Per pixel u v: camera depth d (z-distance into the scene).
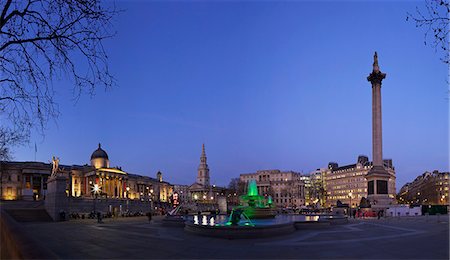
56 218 62.94
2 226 5.40
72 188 138.88
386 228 38.03
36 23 11.64
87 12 11.88
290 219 47.28
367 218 61.09
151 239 29.41
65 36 11.77
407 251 20.83
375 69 77.88
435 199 198.00
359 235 30.94
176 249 23.14
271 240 27.80
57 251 22.34
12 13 10.93
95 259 19.14
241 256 20.12
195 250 22.62
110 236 32.38
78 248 23.81
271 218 47.56
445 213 73.75
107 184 145.88
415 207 72.00
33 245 5.33
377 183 73.31
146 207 103.88
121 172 152.25
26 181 124.06
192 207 139.12
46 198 69.00
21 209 66.12
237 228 29.41
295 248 23.19
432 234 30.44
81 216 76.00
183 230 38.59
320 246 24.02
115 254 21.08
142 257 19.94
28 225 50.56
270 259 19.03
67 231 38.41
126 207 95.44
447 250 20.88
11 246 4.83
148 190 177.38
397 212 70.00
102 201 89.06
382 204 72.06
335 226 41.03
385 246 23.28
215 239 28.88
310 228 37.69
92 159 154.25
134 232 36.75
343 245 24.34
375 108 76.81
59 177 64.62
